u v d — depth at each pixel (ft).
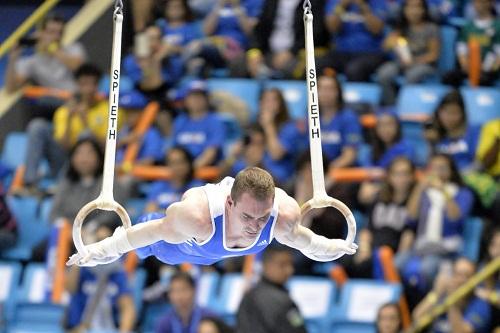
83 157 88.38
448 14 110.22
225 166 89.71
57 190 88.99
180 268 85.76
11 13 114.42
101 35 111.96
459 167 92.48
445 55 106.11
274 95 90.89
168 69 99.04
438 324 80.59
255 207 42.91
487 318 79.61
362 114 96.12
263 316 73.77
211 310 79.92
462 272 79.61
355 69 101.14
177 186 87.51
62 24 102.58
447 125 92.73
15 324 85.30
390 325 77.20
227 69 103.60
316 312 82.48
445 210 84.58
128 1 106.52
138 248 48.11
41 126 94.79
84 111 95.09
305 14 47.55
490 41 105.50
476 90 101.19
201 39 105.40
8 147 98.12
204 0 109.70
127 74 99.19
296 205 46.06
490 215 88.89
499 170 92.68
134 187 91.04
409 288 83.25
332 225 84.74
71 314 82.38
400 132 90.99
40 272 86.43
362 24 102.42
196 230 44.68
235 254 45.96
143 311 84.79
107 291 81.92
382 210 85.92
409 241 84.94
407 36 103.91
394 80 100.89
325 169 87.81
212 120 93.76
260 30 104.83
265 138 90.17
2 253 89.92
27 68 102.32
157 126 96.78
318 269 86.84
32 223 91.71
